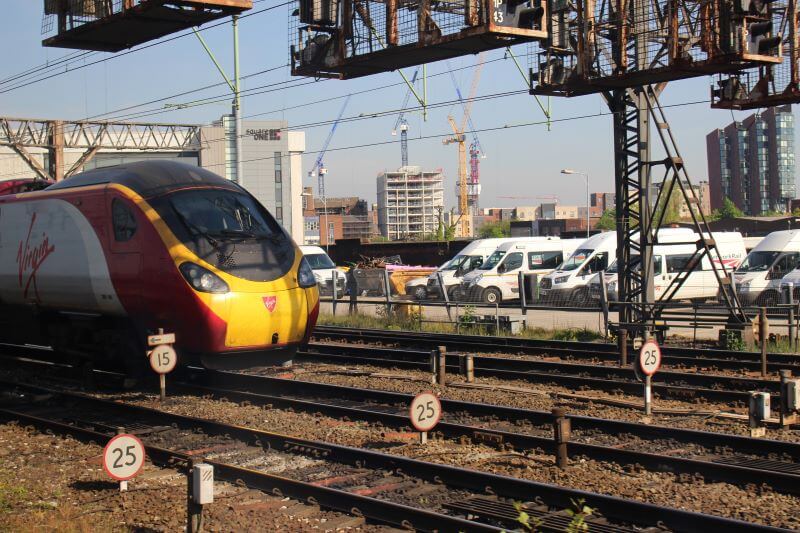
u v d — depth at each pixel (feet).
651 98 70.44
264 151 289.53
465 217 621.31
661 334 70.64
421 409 35.32
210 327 47.09
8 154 207.62
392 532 25.45
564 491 27.14
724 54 56.13
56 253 54.13
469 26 50.85
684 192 69.41
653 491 28.55
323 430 39.45
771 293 96.12
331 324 94.12
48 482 31.89
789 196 510.17
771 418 39.75
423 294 127.75
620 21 63.00
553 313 100.58
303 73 62.64
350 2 59.47
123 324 52.26
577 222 386.73
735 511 26.37
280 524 26.32
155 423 41.93
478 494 28.78
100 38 53.98
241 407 45.62
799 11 64.03
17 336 61.41
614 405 43.98
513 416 40.98
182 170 52.39
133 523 26.68
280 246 51.70
